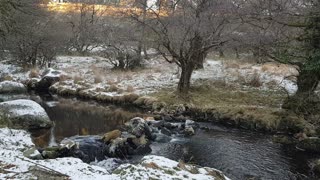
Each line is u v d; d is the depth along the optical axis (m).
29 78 27.69
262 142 14.27
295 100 16.69
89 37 39.84
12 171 7.50
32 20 24.56
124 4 24.27
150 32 20.75
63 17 44.34
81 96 23.11
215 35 18.73
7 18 16.86
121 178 7.51
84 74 28.30
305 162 12.11
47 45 30.59
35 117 15.54
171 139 14.44
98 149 12.37
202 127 16.38
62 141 13.20
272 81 21.77
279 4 14.97
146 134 14.31
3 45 27.11
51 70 27.52
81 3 49.09
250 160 12.24
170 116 17.83
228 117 17.08
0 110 15.14
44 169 7.70
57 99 22.89
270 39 16.41
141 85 23.44
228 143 14.09
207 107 18.14
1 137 11.05
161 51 21.53
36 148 11.10
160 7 19.86
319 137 14.04
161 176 7.65
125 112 19.06
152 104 19.70
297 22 15.29
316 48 15.10
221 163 11.95
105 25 38.41
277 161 12.19
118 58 29.62
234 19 17.30
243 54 32.44
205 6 18.75
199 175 8.00
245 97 19.72
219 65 27.75
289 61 16.03
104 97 21.83
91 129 15.73
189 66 20.09
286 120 15.64
